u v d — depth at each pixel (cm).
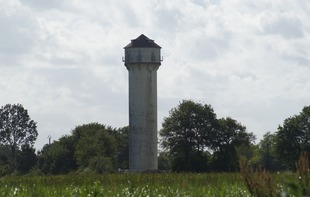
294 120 13475
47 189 3812
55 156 16250
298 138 13388
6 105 19550
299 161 1574
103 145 15575
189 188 4047
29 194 3572
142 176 6262
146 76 13550
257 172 1953
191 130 13975
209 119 13938
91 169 11325
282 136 13462
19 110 19500
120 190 3734
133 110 13525
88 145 14612
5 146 19162
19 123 19412
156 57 13612
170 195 3538
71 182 5509
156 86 13688
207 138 13850
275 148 13588
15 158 18688
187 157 13775
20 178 6272
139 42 13675
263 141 19050
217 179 5469
